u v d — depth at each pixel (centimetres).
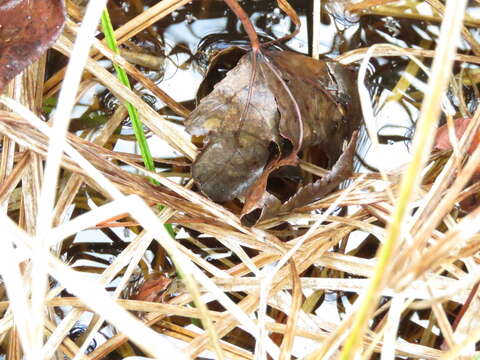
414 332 39
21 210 39
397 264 29
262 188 37
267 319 38
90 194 40
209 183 38
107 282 37
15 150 39
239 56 40
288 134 38
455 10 24
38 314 30
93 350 38
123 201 31
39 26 36
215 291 33
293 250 34
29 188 38
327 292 39
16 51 36
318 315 39
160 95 40
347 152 37
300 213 38
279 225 39
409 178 25
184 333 38
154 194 38
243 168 38
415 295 34
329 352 33
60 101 30
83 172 38
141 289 39
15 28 35
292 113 38
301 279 38
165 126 39
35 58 36
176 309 37
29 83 39
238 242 38
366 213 39
